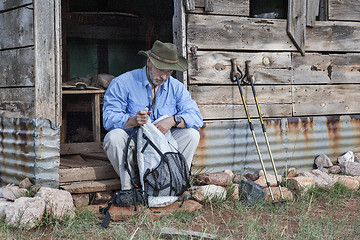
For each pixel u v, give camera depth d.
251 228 3.68
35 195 3.98
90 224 3.87
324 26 5.56
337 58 5.65
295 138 5.47
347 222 4.07
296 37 5.36
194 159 4.96
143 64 8.27
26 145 4.31
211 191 4.47
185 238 3.47
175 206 4.21
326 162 5.56
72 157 5.18
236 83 5.13
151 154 4.18
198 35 4.93
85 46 7.90
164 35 7.78
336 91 5.68
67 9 7.02
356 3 5.72
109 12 7.14
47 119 4.27
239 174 5.17
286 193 4.71
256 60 5.22
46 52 4.27
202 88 4.98
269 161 5.34
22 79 4.40
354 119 5.80
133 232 3.69
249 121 4.79
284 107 5.40
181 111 4.54
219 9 5.00
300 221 3.93
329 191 4.93
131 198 4.11
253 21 5.18
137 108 4.42
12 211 3.73
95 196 4.40
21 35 4.39
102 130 6.27
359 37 5.76
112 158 4.29
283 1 5.66
